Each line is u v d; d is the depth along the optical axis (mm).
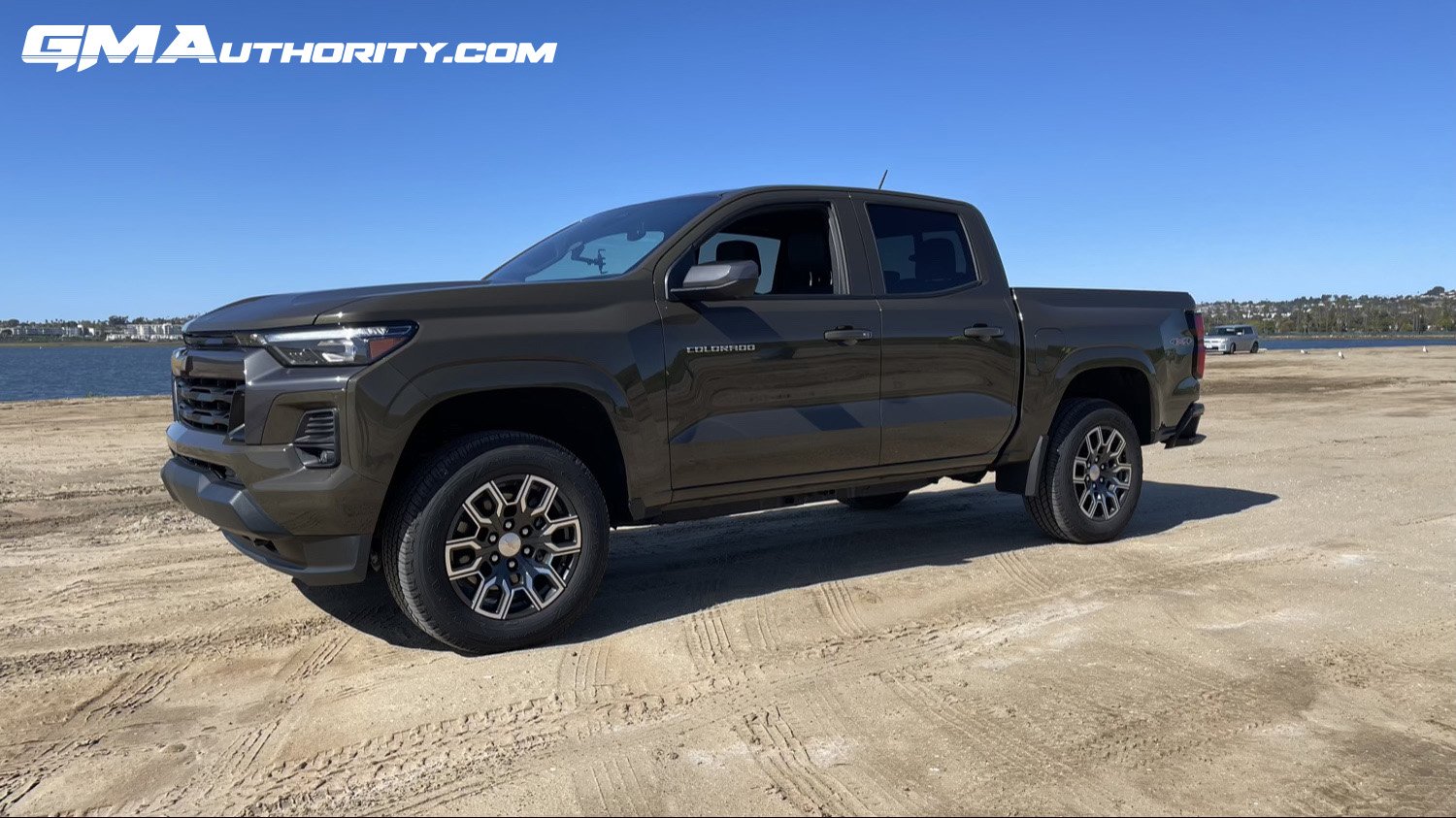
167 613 4430
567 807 2604
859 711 3238
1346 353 42750
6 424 13586
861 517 6711
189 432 3945
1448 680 3490
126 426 13305
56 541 5973
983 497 7562
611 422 4039
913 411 4949
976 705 3277
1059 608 4398
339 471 3484
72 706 3369
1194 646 3863
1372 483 7926
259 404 3498
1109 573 5055
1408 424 12594
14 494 7770
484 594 3775
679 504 4359
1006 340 5297
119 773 2852
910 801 2613
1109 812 2545
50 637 4113
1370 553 5449
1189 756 2879
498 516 3797
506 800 2656
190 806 2646
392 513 3684
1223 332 45938
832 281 4859
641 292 4188
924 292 5121
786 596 4656
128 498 7609
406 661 3783
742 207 4578
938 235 5336
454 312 3721
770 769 2814
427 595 3637
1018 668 3641
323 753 2973
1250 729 3072
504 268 5125
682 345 4211
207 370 3779
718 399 4324
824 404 4641
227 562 5418
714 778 2762
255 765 2898
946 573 5078
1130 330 5902
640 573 5137
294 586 4891
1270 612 4320
